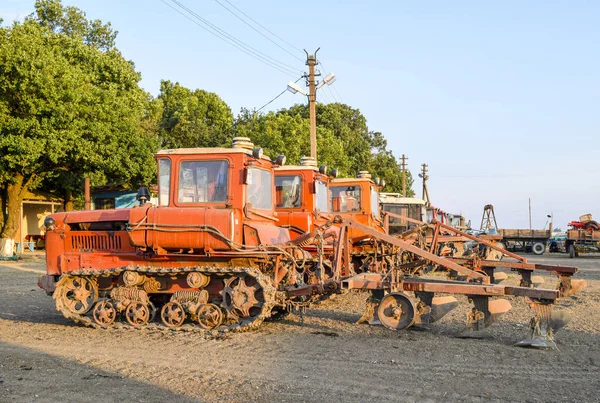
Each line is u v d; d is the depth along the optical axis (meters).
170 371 6.71
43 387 6.06
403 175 56.19
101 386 6.10
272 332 9.04
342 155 37.75
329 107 55.50
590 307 11.78
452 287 8.82
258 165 9.71
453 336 8.78
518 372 6.73
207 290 9.31
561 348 8.00
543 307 8.13
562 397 5.79
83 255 9.77
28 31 23.91
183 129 38.75
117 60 28.83
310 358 7.34
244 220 9.20
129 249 9.66
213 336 8.70
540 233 36.72
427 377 6.48
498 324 9.80
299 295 9.52
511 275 19.06
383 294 9.63
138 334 8.88
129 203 32.66
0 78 22.06
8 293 14.38
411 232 14.09
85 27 36.28
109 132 24.95
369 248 15.16
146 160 26.91
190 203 9.23
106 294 9.82
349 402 5.59
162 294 9.81
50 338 8.62
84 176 26.45
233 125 43.69
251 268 9.02
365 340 8.46
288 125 33.62
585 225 35.31
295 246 9.55
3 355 7.48
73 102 23.27
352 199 15.69
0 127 22.30
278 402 5.57
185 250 9.18
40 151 22.64
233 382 6.25
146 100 33.22
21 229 32.09
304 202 13.00
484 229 34.12
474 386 6.14
